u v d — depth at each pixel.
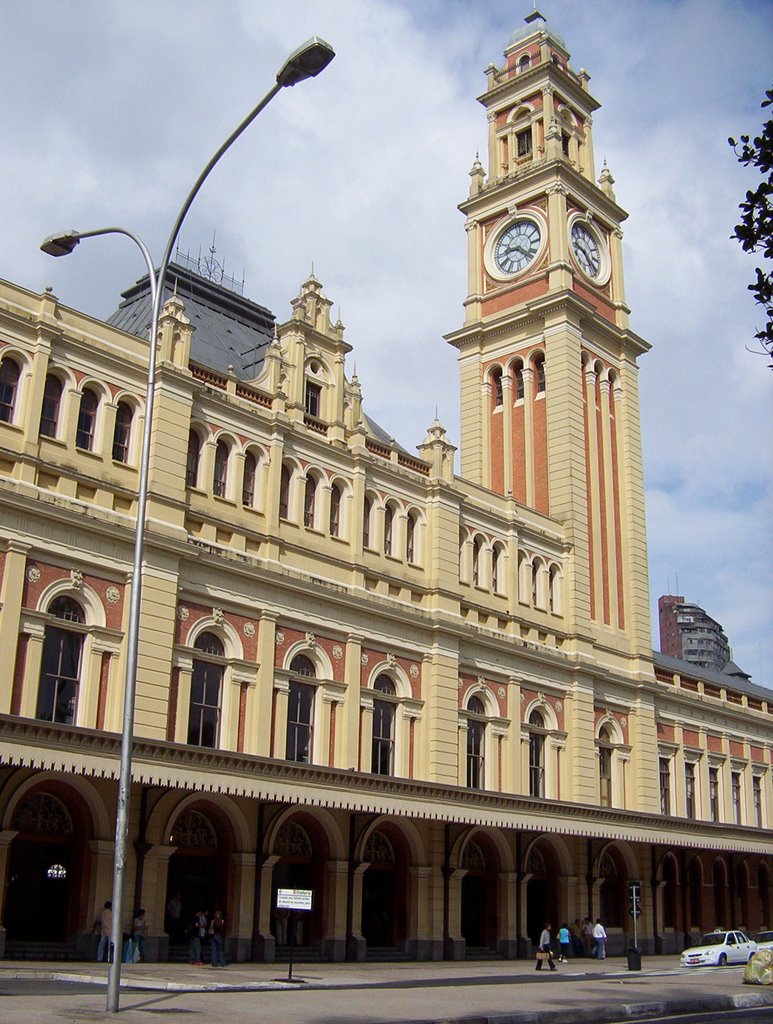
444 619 49.69
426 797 42.59
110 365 39.88
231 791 35.91
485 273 70.00
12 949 33.91
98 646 36.91
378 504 49.38
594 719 58.56
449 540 51.84
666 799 66.50
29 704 34.88
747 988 35.69
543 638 56.91
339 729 44.72
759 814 76.31
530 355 65.75
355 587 46.72
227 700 40.78
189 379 41.88
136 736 34.66
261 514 43.97
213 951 35.88
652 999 30.45
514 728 53.06
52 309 38.50
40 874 35.62
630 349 69.25
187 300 51.94
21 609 35.16
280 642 43.12
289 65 23.45
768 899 73.56
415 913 46.03
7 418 36.88
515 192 69.56
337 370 49.12
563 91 72.75
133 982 28.31
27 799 35.50
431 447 53.06
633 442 67.50
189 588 40.16
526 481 63.50
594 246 70.12
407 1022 22.03
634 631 63.69
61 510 36.44
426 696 48.97
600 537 63.22
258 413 44.69
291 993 28.17
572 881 54.31
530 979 37.50
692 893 66.38
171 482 40.38
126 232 27.58
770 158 16.70
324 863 43.31
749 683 87.50
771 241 16.84
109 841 36.19
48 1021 19.64
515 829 46.78
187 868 39.69
